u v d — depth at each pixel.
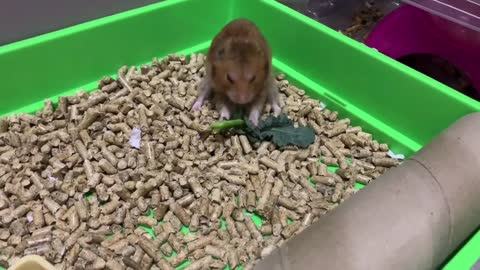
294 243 0.14
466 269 0.17
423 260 0.15
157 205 0.20
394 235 0.15
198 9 0.28
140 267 0.18
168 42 0.28
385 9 0.35
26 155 0.21
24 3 0.23
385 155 0.24
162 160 0.21
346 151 0.23
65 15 0.25
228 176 0.21
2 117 0.23
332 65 0.26
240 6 0.30
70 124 0.23
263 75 0.24
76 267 0.18
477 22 0.23
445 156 0.17
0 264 0.18
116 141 0.22
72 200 0.20
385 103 0.25
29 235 0.19
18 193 0.20
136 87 0.26
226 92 0.24
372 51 0.24
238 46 0.23
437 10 0.24
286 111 0.25
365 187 0.16
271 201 0.20
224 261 0.18
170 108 0.25
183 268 0.18
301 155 0.23
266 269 0.14
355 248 0.14
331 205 0.21
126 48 0.27
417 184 0.16
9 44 0.23
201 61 0.28
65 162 0.21
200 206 0.20
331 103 0.26
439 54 0.27
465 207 0.17
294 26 0.27
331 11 0.35
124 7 0.27
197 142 0.23
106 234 0.19
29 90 0.24
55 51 0.24
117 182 0.21
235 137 0.23
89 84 0.26
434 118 0.23
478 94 0.26
